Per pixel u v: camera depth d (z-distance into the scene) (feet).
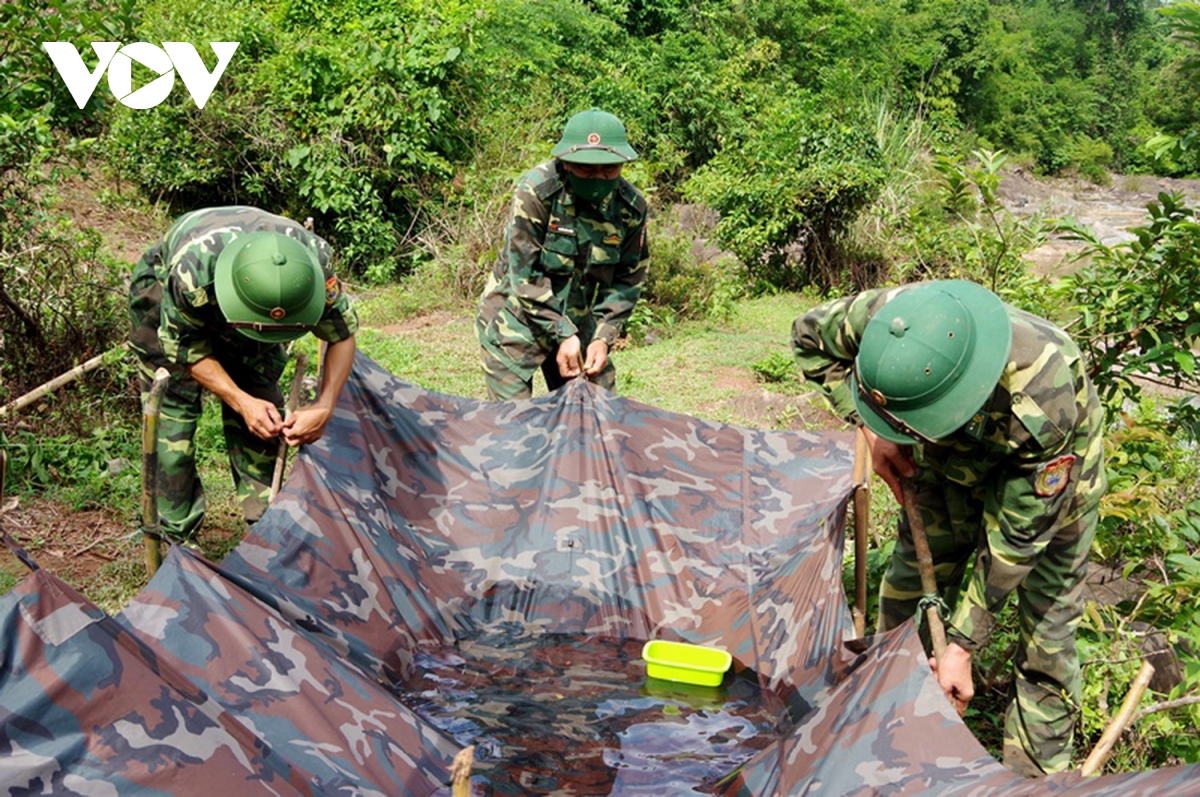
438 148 41.73
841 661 11.43
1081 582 11.29
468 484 15.74
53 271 21.22
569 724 12.12
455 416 16.08
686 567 15.02
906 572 12.54
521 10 59.52
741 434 15.97
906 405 9.78
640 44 68.39
